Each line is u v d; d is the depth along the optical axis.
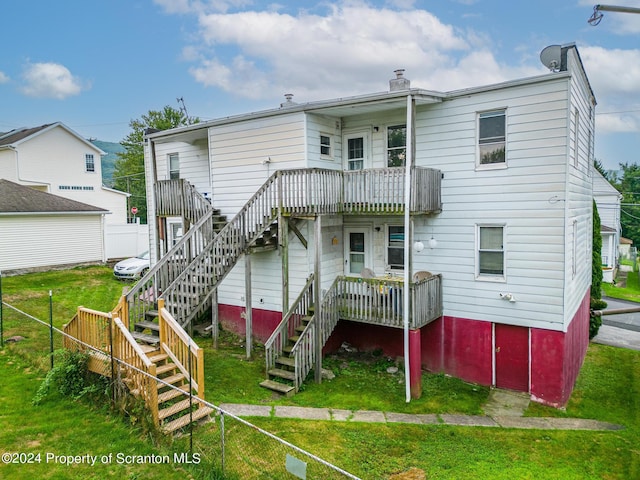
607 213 33.19
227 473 6.34
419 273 12.02
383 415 9.51
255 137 13.58
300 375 10.59
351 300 11.78
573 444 8.70
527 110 10.80
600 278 17.59
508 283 11.30
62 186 31.02
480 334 11.78
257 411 8.99
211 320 15.34
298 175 11.30
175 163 18.31
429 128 12.19
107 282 20.75
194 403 7.91
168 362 8.75
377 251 13.53
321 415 9.18
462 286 11.97
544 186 10.70
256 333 14.12
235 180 14.23
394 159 13.02
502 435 8.96
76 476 6.19
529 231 10.95
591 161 15.97
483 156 11.54
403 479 7.05
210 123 14.33
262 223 12.14
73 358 8.62
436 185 11.80
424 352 12.63
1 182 23.31
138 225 27.67
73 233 23.47
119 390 7.82
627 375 13.09
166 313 8.73
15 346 10.80
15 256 21.14
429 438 8.61
